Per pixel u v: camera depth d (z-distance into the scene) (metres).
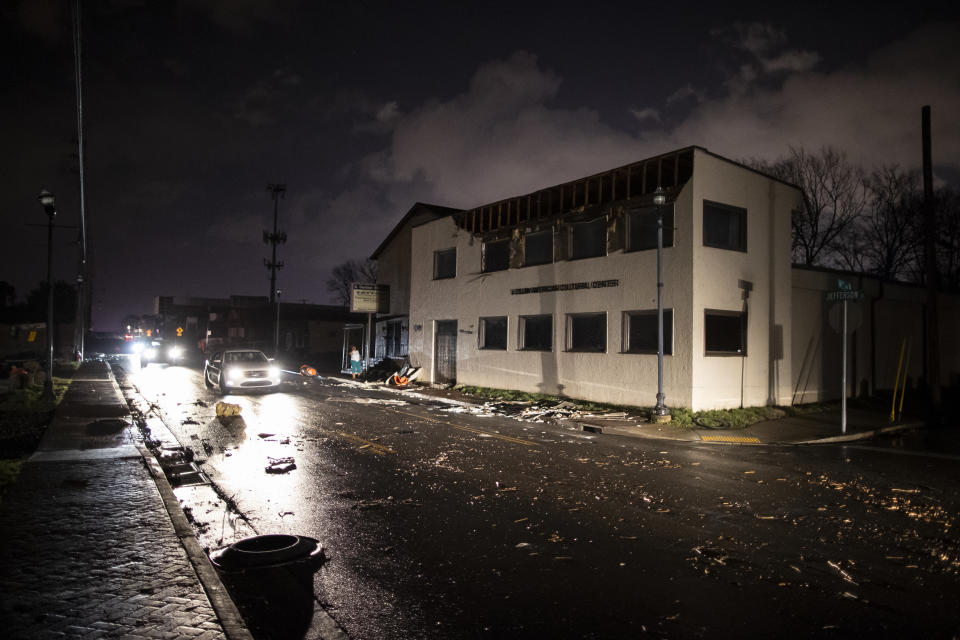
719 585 4.90
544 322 19.97
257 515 6.65
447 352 24.38
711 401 15.59
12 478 7.81
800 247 35.81
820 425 14.77
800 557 5.59
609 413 15.98
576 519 6.65
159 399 18.25
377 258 32.47
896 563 5.46
